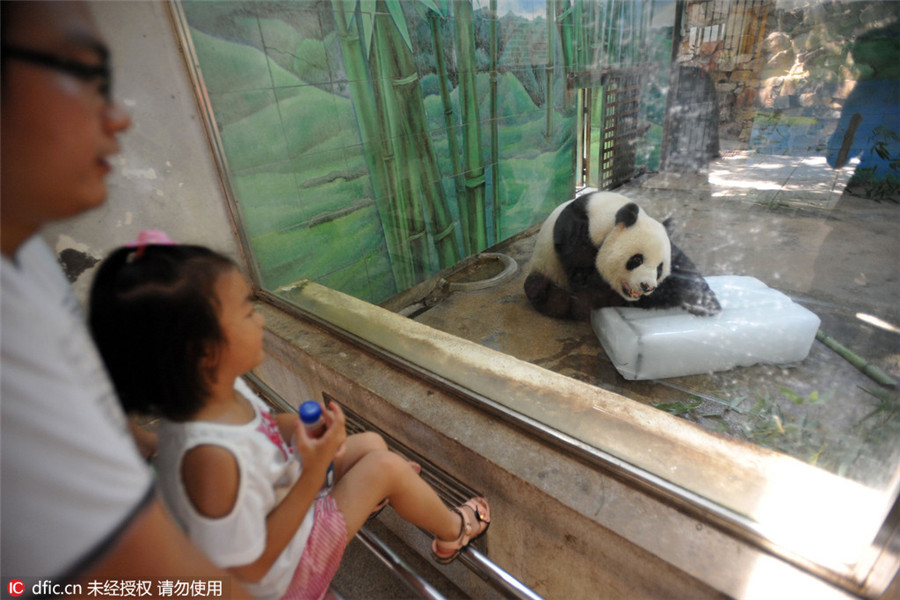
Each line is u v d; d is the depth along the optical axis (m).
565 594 1.34
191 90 2.15
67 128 0.38
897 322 1.13
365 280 3.32
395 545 1.79
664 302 1.79
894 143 1.08
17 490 0.34
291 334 2.08
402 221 3.46
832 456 1.07
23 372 0.34
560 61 2.48
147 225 2.14
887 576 0.82
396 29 3.06
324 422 0.89
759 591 0.90
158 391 0.73
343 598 1.07
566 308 2.44
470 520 1.24
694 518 1.06
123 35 1.90
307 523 0.95
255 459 0.82
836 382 1.21
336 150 2.93
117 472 0.37
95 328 0.71
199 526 0.73
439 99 3.41
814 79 1.17
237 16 2.27
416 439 1.55
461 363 1.72
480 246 4.02
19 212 0.39
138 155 2.05
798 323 1.29
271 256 2.65
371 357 1.86
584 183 2.29
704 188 1.54
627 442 1.25
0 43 0.34
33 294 0.37
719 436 1.23
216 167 2.30
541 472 1.24
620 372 1.85
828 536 0.93
